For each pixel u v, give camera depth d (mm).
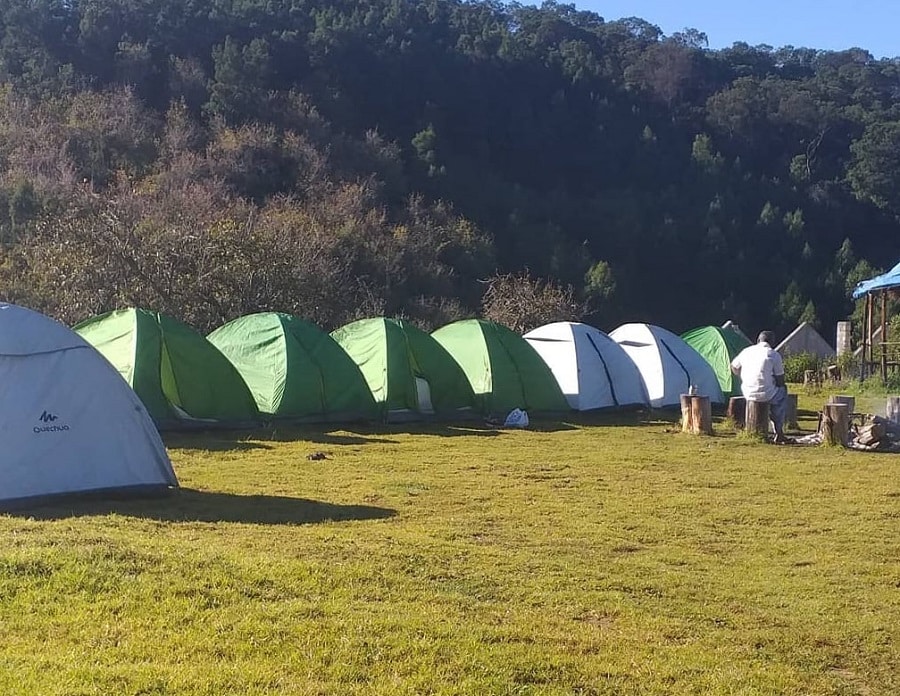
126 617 5418
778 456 13695
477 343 18422
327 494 10180
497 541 8289
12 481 8797
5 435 8898
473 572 7051
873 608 6715
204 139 49719
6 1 54938
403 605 5992
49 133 45750
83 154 45906
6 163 42094
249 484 10633
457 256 50000
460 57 64250
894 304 38406
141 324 14836
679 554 8086
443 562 7277
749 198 63562
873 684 5445
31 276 27500
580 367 19188
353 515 9086
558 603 6449
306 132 52156
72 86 51281
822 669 5613
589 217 59094
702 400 16094
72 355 9492
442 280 46625
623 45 78250
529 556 7723
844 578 7457
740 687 5125
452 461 12758
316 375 16109
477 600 6328
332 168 50219
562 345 19578
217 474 11180
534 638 5594
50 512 8586
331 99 56344
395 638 5328
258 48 55156
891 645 6004
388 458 12883
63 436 9211
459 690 4762
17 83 50562
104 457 9406
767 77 77438
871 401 22750
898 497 10727
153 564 6340
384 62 60750
